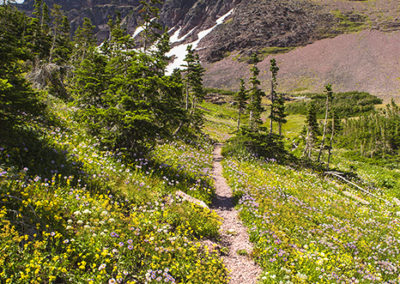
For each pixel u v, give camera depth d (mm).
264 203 13172
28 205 5332
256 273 7215
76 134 11891
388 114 129750
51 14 58062
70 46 62688
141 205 8109
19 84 7996
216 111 116688
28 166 7230
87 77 13781
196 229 8383
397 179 33938
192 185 12828
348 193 23422
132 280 5160
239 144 31734
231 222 10680
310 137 41062
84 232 5598
